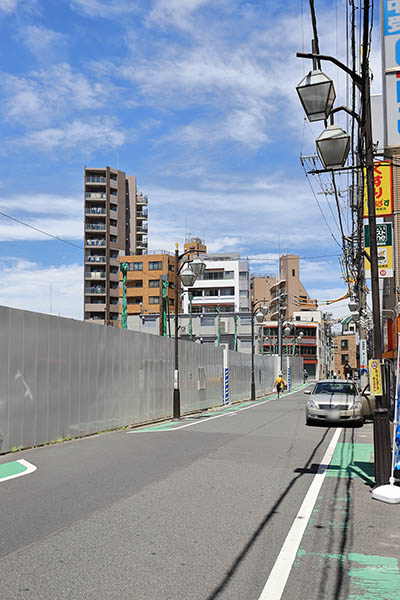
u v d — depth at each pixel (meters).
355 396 18.80
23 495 7.77
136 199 97.69
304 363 96.50
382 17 11.35
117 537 5.80
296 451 12.55
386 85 11.12
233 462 10.89
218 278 93.31
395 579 4.66
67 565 4.92
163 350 23.16
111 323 78.06
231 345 73.94
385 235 18.33
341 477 9.43
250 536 5.90
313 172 8.41
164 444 13.65
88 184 84.50
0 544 5.52
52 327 13.95
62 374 14.41
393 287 20.94
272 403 34.62
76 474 9.43
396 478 8.22
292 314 104.50
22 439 12.52
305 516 6.80
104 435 15.94
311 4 7.99
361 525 6.41
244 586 4.47
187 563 5.01
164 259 83.50
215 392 32.72
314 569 4.90
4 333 11.95
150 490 8.18
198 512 6.92
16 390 12.32
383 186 17.78
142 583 4.50
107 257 83.56
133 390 19.48
